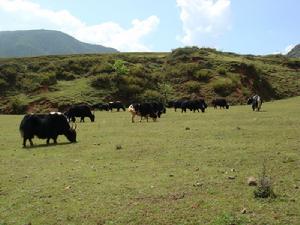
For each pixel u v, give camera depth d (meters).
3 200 11.91
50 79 83.00
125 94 78.50
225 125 29.52
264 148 18.34
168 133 25.70
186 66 90.25
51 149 21.06
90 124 35.66
